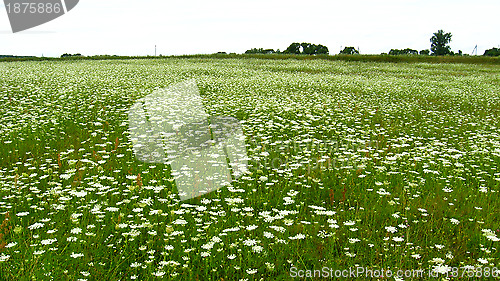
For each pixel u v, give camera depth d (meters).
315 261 3.98
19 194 5.35
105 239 4.25
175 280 3.56
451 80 26.73
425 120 12.77
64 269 3.61
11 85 16.98
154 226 4.48
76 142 8.38
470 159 8.09
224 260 3.91
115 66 29.84
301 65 34.44
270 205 5.32
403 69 33.97
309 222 4.58
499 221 5.04
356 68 33.66
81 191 5.08
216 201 5.14
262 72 27.17
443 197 5.86
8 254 3.77
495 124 12.59
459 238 4.56
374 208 5.27
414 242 4.47
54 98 13.74
